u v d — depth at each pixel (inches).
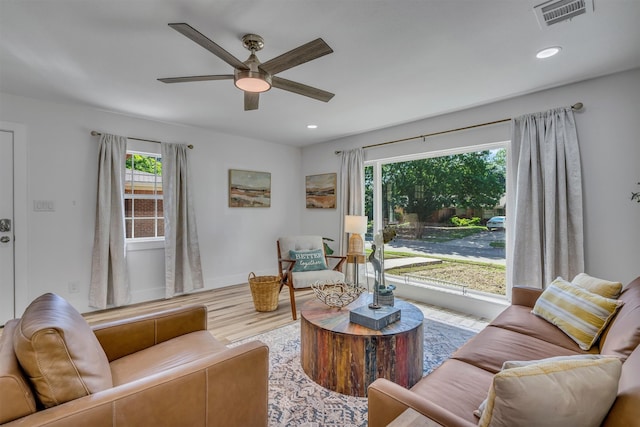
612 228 103.6
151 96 122.9
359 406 72.7
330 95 94.1
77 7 67.9
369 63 94.7
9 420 34.8
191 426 45.5
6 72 100.8
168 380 43.8
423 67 97.7
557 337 71.8
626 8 68.6
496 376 32.1
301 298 163.5
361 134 182.7
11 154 121.6
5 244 121.1
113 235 141.9
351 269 181.8
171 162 160.1
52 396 38.6
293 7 68.5
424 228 159.6
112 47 85.2
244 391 51.6
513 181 126.1
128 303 147.6
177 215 162.6
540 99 117.5
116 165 142.3
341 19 73.0
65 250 133.4
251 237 198.2
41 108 127.3
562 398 30.2
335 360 77.8
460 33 79.0
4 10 68.6
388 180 175.2
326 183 204.5
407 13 70.8
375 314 81.7
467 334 114.3
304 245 161.9
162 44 83.6
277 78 83.7
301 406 72.8
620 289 74.2
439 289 149.6
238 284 190.9
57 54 89.0
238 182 190.9
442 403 46.6
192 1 66.3
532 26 75.7
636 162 99.5
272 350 102.2
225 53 69.9
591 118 106.7
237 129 174.6
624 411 30.4
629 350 52.0
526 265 117.2
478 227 140.5
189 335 71.9
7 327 50.3
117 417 39.2
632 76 99.8
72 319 48.8
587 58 92.2
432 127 150.5
